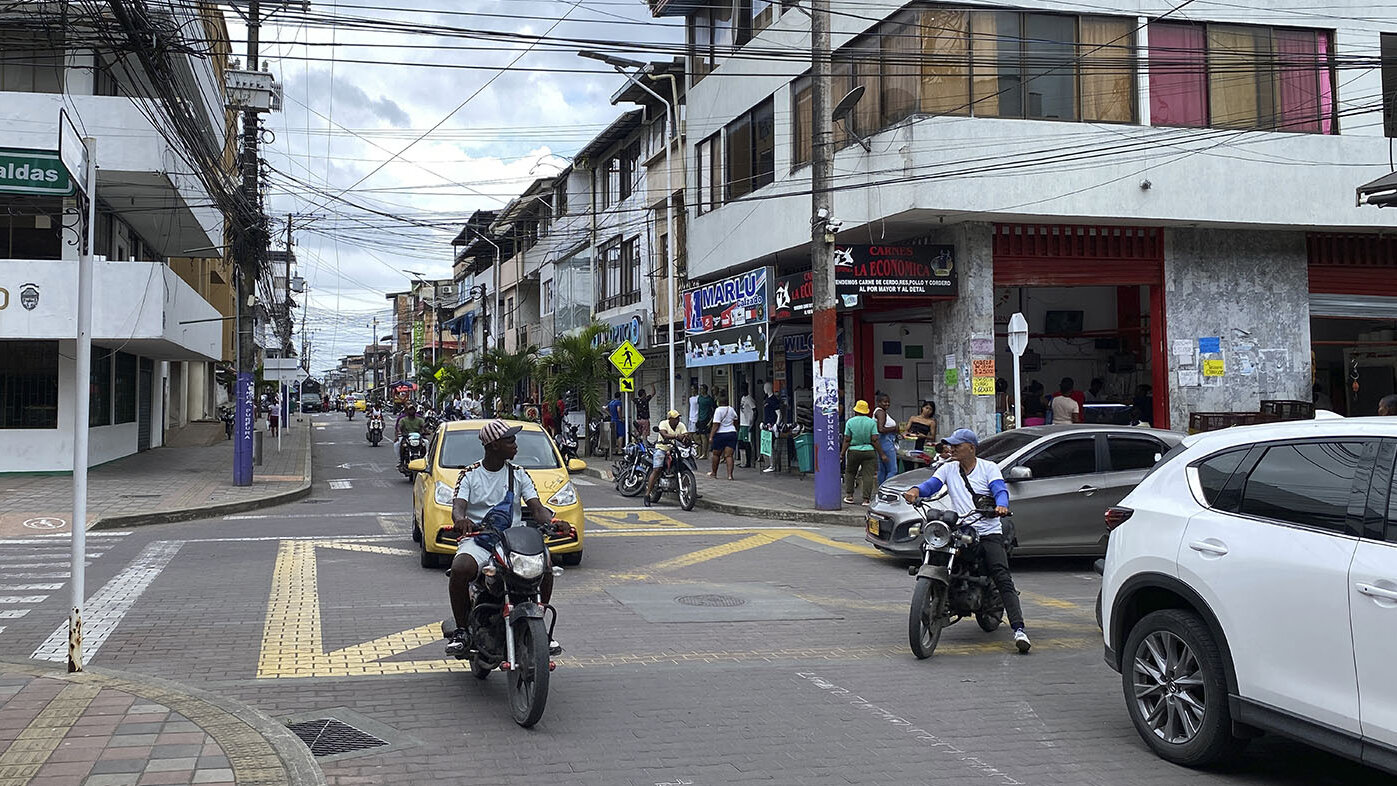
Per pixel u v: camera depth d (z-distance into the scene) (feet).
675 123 93.97
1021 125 57.21
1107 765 17.52
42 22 59.77
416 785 16.19
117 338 67.92
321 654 24.79
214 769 15.78
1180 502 18.38
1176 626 17.66
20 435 71.61
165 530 48.98
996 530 26.66
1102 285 61.82
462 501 21.15
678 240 93.25
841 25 63.57
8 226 70.54
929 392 71.31
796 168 68.54
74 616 21.75
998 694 22.03
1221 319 63.52
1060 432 39.19
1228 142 60.23
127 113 66.64
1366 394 70.90
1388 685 14.10
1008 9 57.82
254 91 72.28
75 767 15.79
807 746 18.33
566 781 16.43
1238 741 16.90
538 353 137.18
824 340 54.90
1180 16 60.08
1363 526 15.08
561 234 136.67
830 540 46.93
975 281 59.16
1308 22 61.87
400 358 398.83
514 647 19.74
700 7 85.25
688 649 25.91
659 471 60.75
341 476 83.97
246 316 68.85
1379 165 62.49
